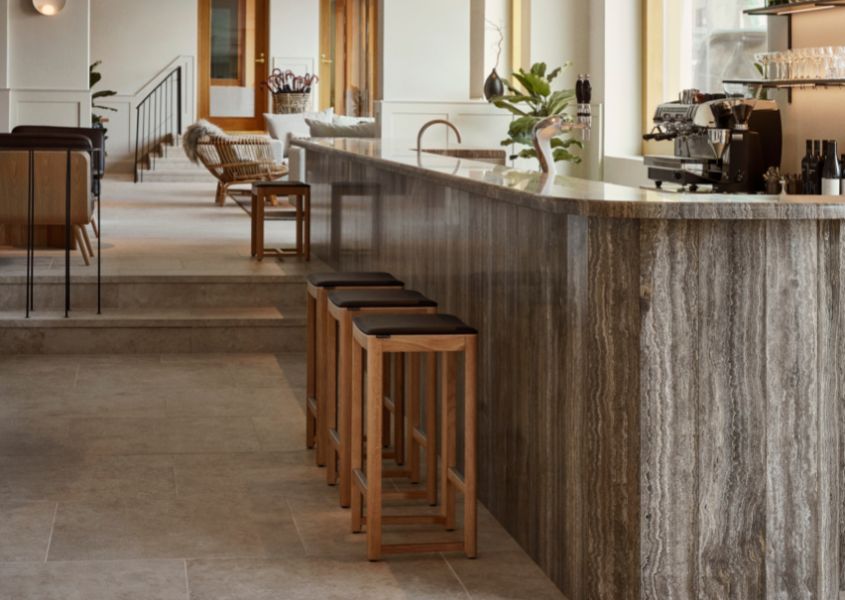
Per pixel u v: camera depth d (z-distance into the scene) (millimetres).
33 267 7234
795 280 3111
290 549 3656
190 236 9227
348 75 18547
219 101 18594
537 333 3529
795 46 6727
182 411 5355
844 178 5969
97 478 4340
